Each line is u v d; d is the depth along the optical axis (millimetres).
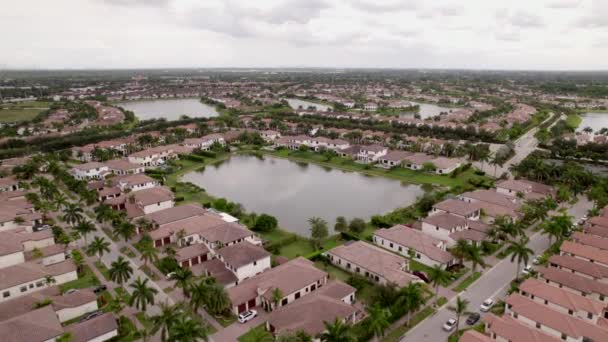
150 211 119312
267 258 86562
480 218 113062
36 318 61594
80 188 134125
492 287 78250
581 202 128125
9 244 87750
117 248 97938
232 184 159500
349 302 74375
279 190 151250
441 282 76062
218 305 65062
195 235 100375
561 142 198875
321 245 99250
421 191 147250
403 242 94000
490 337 60844
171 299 74750
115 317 66938
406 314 68938
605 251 85188
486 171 169500
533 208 112375
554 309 65562
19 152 194750
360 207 130875
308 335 58625
